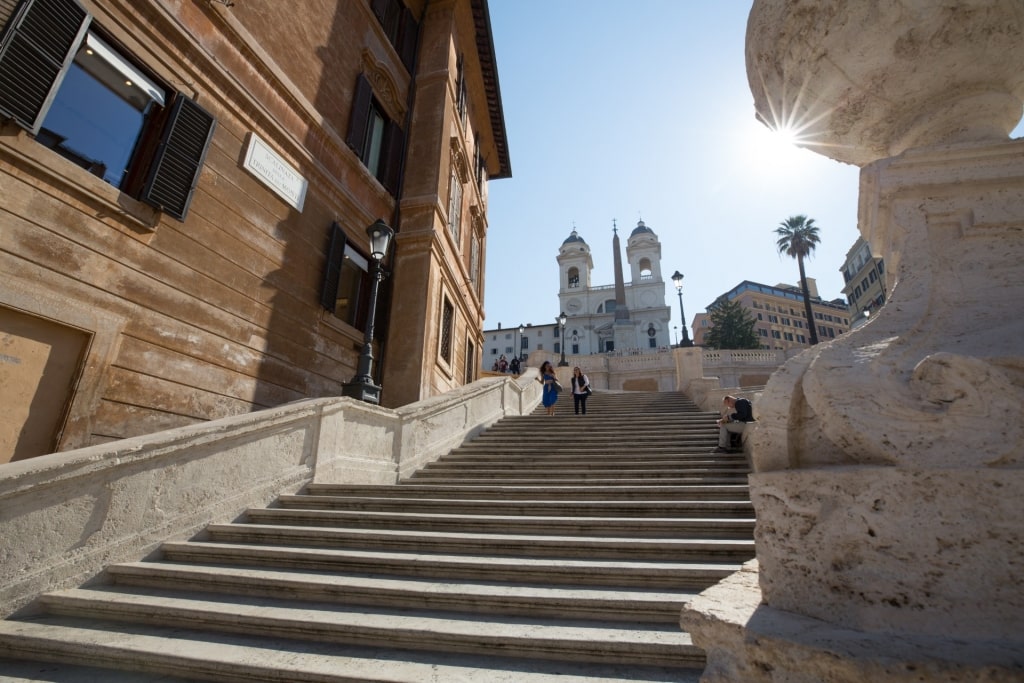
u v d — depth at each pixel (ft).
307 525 15.89
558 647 8.61
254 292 25.38
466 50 57.21
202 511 14.92
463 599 10.30
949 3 5.17
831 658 3.08
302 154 29.53
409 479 23.79
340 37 35.58
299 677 8.03
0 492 10.41
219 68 23.70
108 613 10.62
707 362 100.78
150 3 20.45
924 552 3.54
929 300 4.83
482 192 69.21
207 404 22.04
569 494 18.72
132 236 19.40
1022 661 2.83
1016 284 4.71
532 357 95.30
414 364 36.14
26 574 10.82
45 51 16.65
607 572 11.10
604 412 46.24
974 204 5.30
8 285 15.42
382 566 12.20
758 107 7.05
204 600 10.95
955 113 5.83
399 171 42.75
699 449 26.07
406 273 38.63
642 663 8.34
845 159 7.16
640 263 268.62
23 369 15.85
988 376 3.82
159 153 20.53
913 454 3.84
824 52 5.78
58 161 16.88
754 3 6.39
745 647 3.52
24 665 9.15
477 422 34.27
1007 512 3.42
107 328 18.10
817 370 4.50
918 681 2.88
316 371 29.86
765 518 4.32
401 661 8.48
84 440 17.08
